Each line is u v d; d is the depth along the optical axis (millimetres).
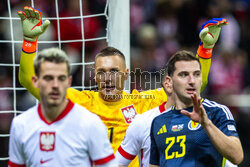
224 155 11594
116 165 11438
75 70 28375
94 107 15680
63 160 11039
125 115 15648
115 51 15344
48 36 29922
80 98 15812
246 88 33906
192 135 12484
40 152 11148
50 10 31047
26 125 11305
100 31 30594
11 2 30875
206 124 11148
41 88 10898
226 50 34469
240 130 26750
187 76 12500
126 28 17375
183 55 12719
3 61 29156
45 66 10805
